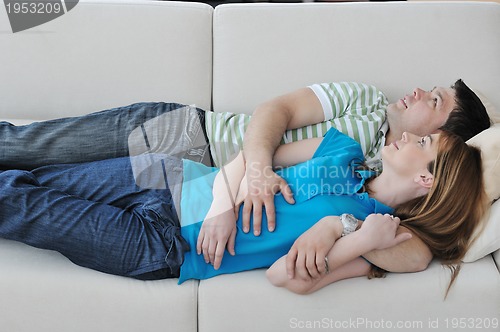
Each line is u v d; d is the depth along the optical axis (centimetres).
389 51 193
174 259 143
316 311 142
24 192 145
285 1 290
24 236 144
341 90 180
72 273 143
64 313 142
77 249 143
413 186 154
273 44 194
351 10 195
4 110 198
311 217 149
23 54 195
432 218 149
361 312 142
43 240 143
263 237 147
